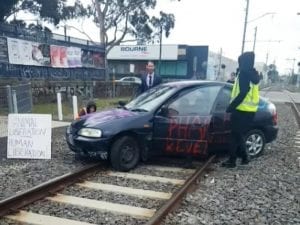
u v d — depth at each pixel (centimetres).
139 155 712
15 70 2208
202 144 691
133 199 538
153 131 706
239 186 603
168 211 478
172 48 5759
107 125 668
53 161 750
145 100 768
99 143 659
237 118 696
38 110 1777
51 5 3838
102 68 3422
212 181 628
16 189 569
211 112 716
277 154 862
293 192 582
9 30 2181
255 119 790
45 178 630
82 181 618
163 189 587
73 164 725
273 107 853
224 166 732
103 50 3431
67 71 2816
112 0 4072
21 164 728
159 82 984
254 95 693
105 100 2495
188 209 498
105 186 594
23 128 784
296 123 1498
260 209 503
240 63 684
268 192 577
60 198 534
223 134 726
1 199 523
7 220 455
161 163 752
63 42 2783
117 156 671
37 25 3962
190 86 746
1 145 905
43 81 2203
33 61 2389
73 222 452
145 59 5884
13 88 1191
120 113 724
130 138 688
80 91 2473
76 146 695
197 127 693
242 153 742
